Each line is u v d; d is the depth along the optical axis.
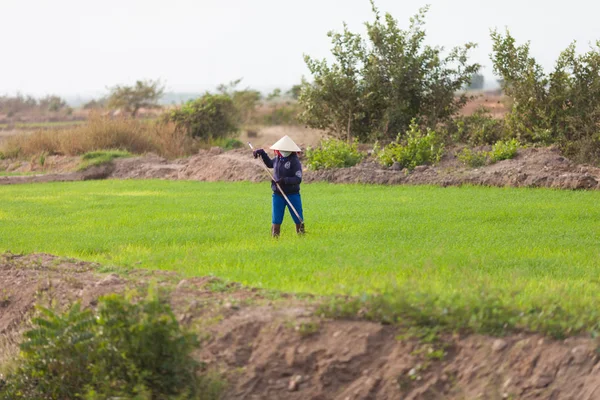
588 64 26.83
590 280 9.57
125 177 30.56
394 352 7.19
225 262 11.04
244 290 8.91
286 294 8.68
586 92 26.83
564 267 10.41
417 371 6.98
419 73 31.20
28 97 99.00
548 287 8.69
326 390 7.12
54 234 14.95
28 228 15.98
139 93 66.31
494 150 24.47
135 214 17.78
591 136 26.61
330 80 31.48
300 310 7.97
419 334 7.22
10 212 18.92
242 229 14.90
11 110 93.88
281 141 13.72
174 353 7.29
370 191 21.48
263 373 7.37
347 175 24.64
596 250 11.84
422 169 24.61
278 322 7.72
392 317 7.48
